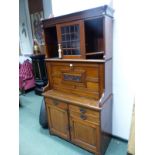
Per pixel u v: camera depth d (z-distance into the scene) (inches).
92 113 60.8
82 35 59.8
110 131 74.8
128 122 70.8
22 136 84.4
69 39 65.0
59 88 77.0
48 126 84.9
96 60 59.1
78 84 68.1
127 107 69.0
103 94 60.3
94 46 70.0
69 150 72.4
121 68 65.3
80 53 63.0
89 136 65.7
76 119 67.2
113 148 71.8
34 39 152.3
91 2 64.6
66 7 73.4
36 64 142.0
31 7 148.8
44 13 140.0
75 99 67.0
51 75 77.5
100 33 66.9
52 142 78.6
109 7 53.6
